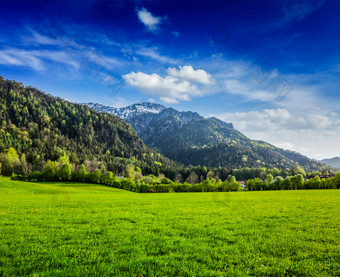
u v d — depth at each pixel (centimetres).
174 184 8756
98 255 977
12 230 1423
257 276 801
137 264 873
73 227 1560
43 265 859
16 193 5097
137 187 8544
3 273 783
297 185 8756
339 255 1006
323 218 2008
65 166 9731
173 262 901
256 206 3058
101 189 8375
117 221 1817
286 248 1118
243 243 1202
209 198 4803
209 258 965
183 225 1669
